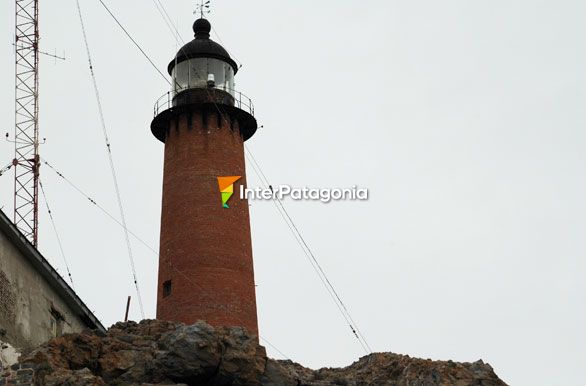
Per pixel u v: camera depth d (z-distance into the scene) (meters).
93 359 59.50
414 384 65.56
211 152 83.38
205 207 81.38
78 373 55.16
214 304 78.19
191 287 78.75
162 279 80.56
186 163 83.06
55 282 66.00
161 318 79.00
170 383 59.41
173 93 86.81
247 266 81.06
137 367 60.09
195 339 60.91
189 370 60.19
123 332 63.91
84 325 71.81
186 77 86.88
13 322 60.31
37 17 88.25
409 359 68.75
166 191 83.50
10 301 60.22
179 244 80.56
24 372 54.38
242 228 82.12
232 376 61.38
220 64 87.62
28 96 86.56
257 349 62.84
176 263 80.06
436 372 65.56
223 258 80.00
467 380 65.25
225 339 62.50
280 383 62.44
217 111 84.69
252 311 79.88
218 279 79.12
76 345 59.34
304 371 69.06
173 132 84.81
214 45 88.38
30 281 63.28
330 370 71.38
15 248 61.66
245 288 80.06
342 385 66.38
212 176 82.56
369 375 68.50
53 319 66.44
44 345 57.94
